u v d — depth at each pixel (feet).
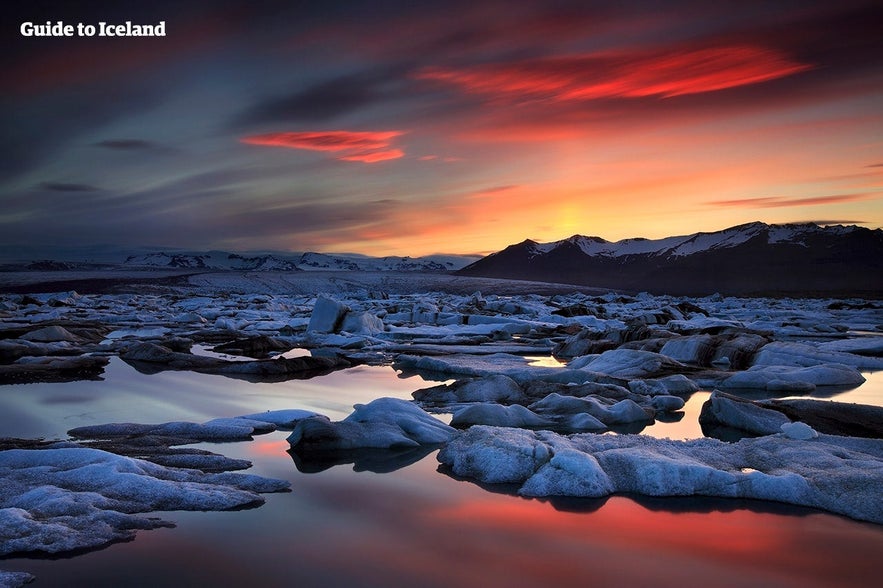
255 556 18.85
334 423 32.01
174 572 17.75
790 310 188.44
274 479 25.64
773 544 20.15
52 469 25.08
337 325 101.81
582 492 24.31
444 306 150.30
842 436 31.30
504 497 24.21
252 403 43.45
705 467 25.09
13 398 44.75
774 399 44.04
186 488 23.71
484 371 56.90
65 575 17.44
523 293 525.75
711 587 17.40
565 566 18.53
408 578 17.66
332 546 19.66
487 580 17.61
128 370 59.00
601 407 39.04
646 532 21.03
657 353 61.46
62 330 83.92
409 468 27.94
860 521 21.99
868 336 104.37
